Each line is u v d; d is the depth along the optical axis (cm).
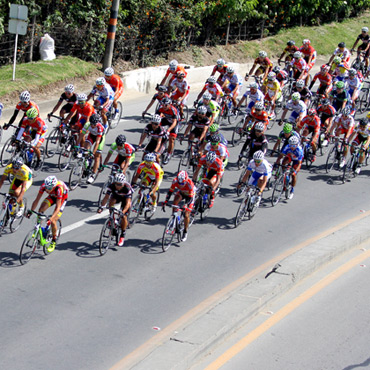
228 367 1641
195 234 2511
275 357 1705
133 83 4534
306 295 2091
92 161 2828
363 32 5394
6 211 2248
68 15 4466
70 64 4394
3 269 2041
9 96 3759
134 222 2495
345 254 2469
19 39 4197
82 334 1731
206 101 3291
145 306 1920
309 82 5284
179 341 1658
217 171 2600
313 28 6581
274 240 2531
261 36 6097
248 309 1878
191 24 5203
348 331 1877
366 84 5381
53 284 1989
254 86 3616
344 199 3105
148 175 2500
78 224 2450
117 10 4409
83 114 3025
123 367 1599
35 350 1631
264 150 3012
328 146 3881
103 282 2039
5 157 3009
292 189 3017
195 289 2062
